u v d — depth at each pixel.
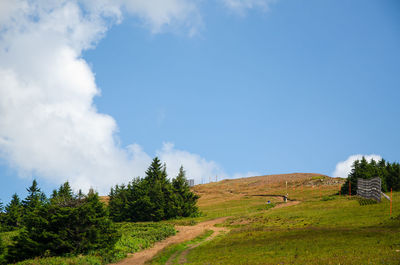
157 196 86.69
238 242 39.00
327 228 41.09
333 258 23.84
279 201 98.75
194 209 87.69
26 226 36.78
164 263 32.78
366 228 37.69
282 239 36.62
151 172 98.06
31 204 86.25
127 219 86.19
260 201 104.75
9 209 82.81
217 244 39.78
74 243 36.06
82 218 37.06
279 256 28.20
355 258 22.98
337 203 66.19
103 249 37.38
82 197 40.44
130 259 36.41
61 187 91.12
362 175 87.06
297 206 72.56
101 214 39.59
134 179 97.00
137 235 50.12
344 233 35.22
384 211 47.50
